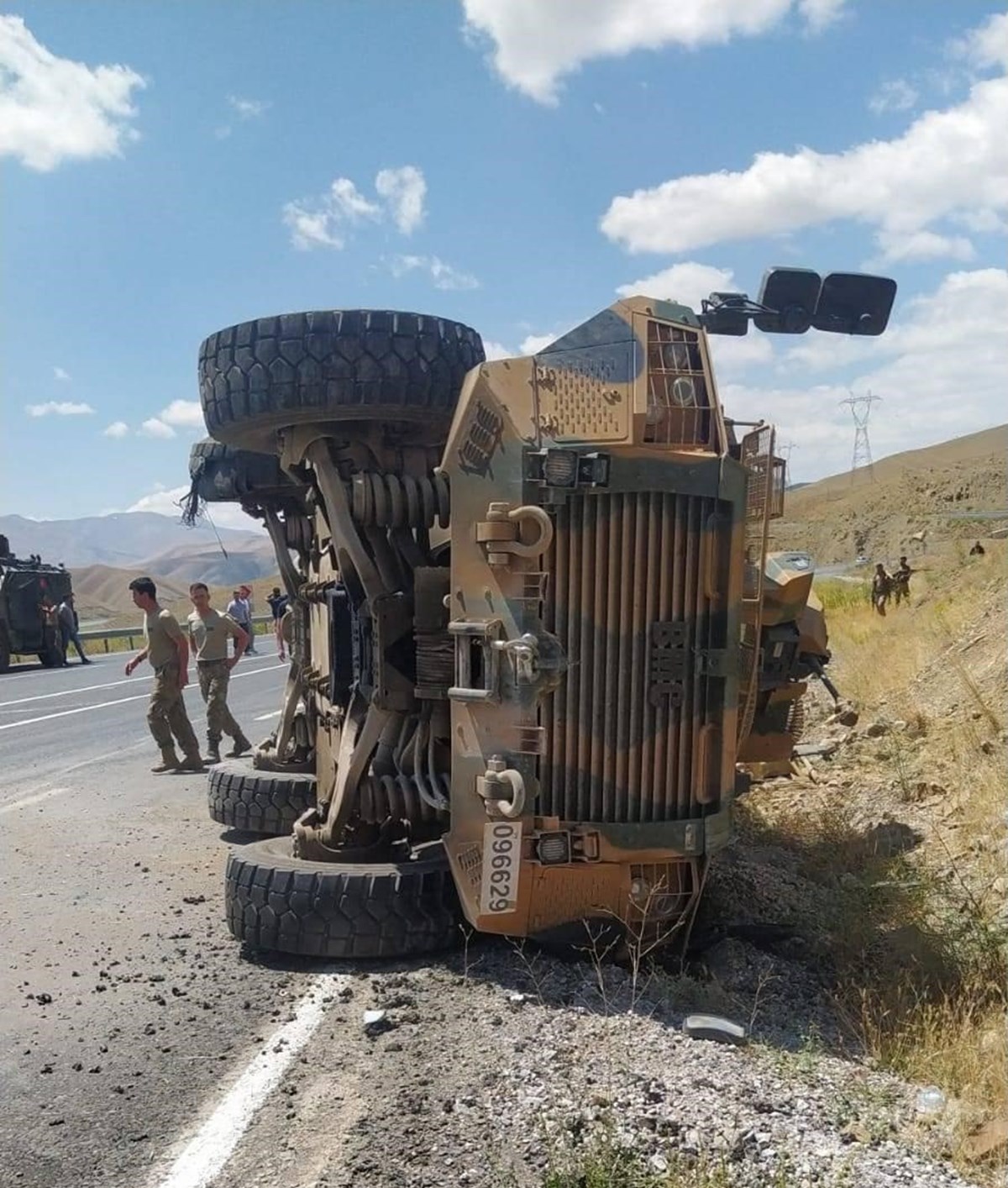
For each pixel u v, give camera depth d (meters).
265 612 58.06
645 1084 3.88
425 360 5.75
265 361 5.75
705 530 4.97
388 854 6.14
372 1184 3.35
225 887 6.14
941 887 6.29
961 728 9.49
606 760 4.93
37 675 26.66
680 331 5.09
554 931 5.00
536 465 4.88
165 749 11.80
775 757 7.52
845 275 6.06
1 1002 5.09
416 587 5.59
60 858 7.90
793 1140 3.52
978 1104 3.81
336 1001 4.86
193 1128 3.81
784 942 5.71
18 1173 3.55
